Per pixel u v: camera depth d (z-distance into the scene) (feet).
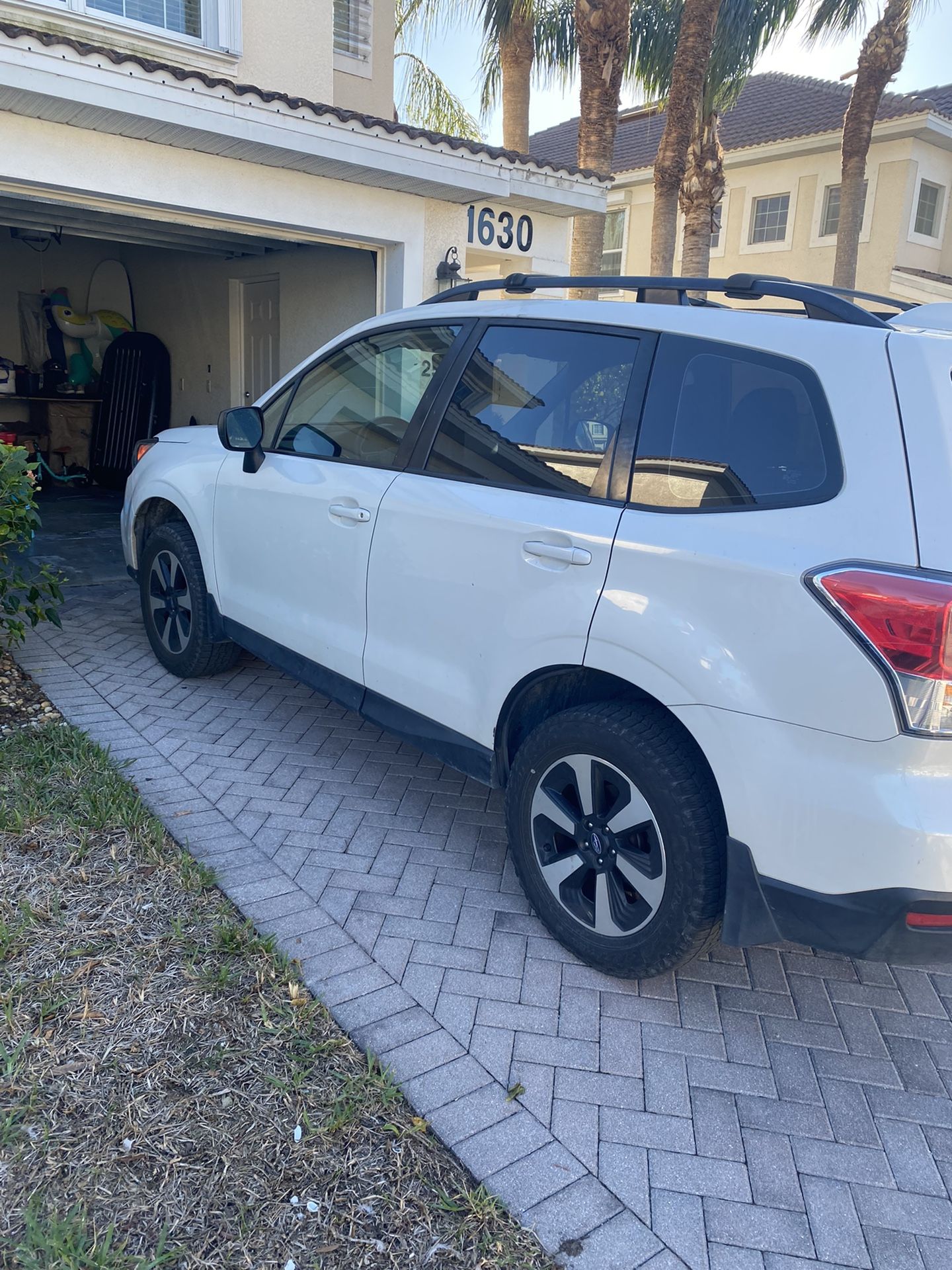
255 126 20.16
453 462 11.20
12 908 9.93
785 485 8.18
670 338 9.45
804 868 7.88
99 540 29.37
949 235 62.44
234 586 15.19
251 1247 6.51
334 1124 7.55
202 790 13.25
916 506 7.38
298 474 13.44
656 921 9.05
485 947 10.25
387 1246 6.63
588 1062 8.72
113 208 21.22
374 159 22.45
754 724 7.98
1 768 12.87
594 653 9.20
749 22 41.52
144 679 17.47
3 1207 6.61
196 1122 7.49
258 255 32.71
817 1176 7.68
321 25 29.32
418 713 11.57
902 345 7.86
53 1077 7.79
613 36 37.65
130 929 9.80
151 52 25.68
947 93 65.41
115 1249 6.37
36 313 40.47
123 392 40.32
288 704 16.74
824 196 60.90
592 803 9.53
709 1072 8.74
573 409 10.05
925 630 7.09
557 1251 6.79
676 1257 6.85
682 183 40.68
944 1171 7.83
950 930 7.47
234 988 9.05
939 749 7.27
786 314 9.57
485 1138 7.72
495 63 50.26
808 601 7.61
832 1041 9.31
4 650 17.92
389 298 26.61
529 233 29.40
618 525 9.13
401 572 11.49
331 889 11.08
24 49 16.81
